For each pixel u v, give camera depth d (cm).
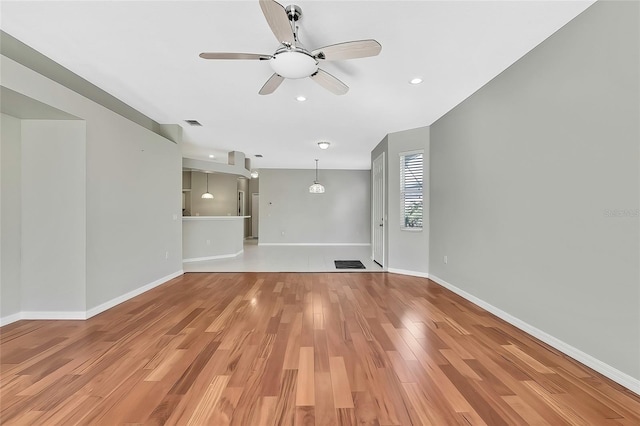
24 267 308
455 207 409
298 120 470
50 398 175
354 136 571
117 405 169
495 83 318
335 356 228
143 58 279
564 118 232
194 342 253
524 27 232
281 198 1016
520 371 207
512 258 294
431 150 486
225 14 215
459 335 269
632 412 164
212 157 812
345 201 1029
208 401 173
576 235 222
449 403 172
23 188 307
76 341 255
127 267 379
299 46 234
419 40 248
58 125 308
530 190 269
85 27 231
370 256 757
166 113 437
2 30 236
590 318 212
